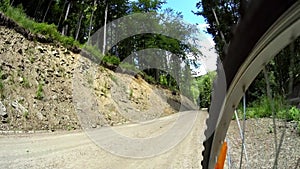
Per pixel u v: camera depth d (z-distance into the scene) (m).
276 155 0.94
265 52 0.83
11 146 7.90
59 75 19.06
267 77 0.87
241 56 0.88
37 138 10.15
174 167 5.85
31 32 19.44
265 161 5.00
